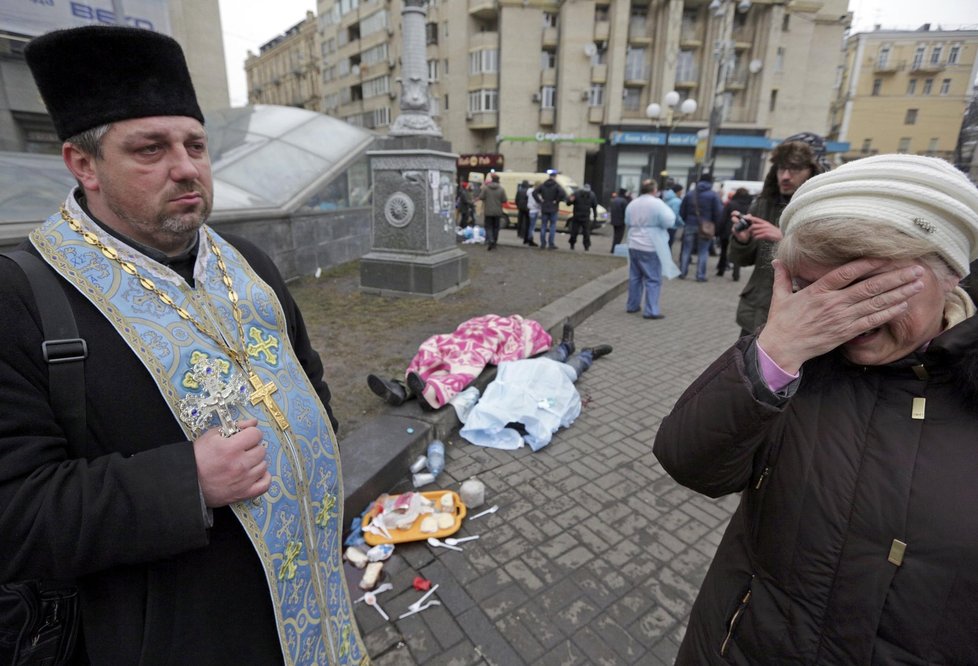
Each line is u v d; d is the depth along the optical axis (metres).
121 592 0.94
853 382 0.95
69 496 0.82
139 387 0.93
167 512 0.85
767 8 28.67
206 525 0.89
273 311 1.20
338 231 8.45
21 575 0.84
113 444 0.92
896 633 0.85
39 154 5.78
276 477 1.06
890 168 0.80
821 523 0.92
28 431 0.84
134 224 0.98
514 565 2.35
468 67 32.94
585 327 6.30
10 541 0.80
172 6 20.58
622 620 2.07
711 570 1.21
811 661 0.94
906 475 0.85
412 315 5.73
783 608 0.98
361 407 3.51
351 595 2.17
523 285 7.59
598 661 1.89
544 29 30.44
